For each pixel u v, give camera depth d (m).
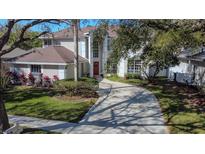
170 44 11.17
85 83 19.95
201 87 20.27
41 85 24.61
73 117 13.59
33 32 18.02
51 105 16.44
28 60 25.77
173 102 16.95
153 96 19.19
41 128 11.73
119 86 24.58
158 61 24.14
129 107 15.78
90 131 11.20
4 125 10.80
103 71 32.12
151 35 15.08
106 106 16.11
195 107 15.49
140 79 29.48
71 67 26.36
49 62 24.92
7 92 21.16
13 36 14.72
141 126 11.89
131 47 18.77
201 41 11.29
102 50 31.89
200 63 21.34
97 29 16.20
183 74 25.05
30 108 15.76
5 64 25.28
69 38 30.44
